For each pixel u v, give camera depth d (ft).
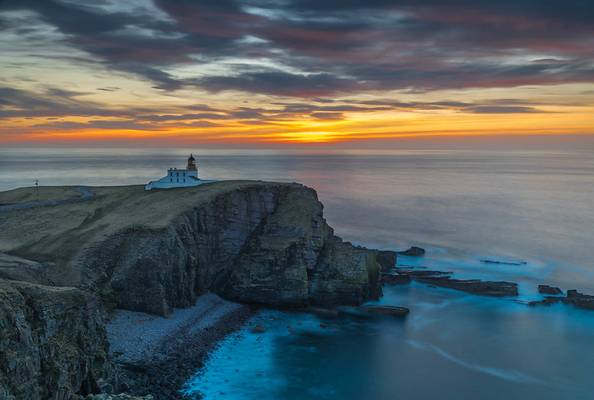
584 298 352.08
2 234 337.11
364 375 251.19
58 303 181.06
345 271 347.97
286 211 390.63
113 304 289.53
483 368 260.62
